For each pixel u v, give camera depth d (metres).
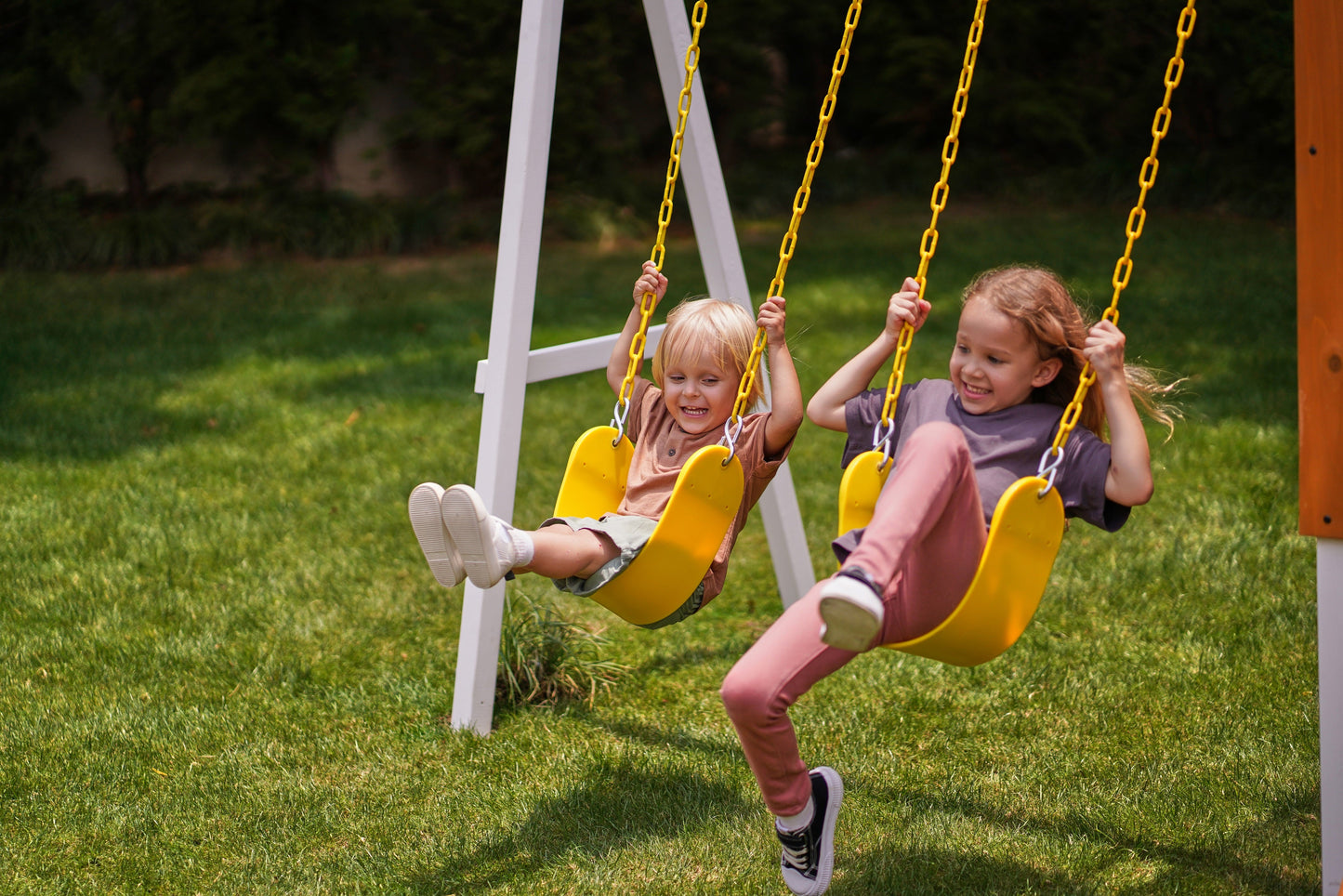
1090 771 3.11
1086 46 13.20
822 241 11.72
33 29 11.23
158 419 6.79
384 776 3.18
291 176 12.26
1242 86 12.05
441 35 12.13
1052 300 2.42
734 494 2.70
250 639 4.10
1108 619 4.12
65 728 3.42
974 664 2.36
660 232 2.99
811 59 14.36
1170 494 5.28
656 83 13.85
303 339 8.77
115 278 10.64
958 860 2.70
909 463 2.12
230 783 3.15
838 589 1.94
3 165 11.56
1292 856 2.68
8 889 2.67
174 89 11.55
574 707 3.63
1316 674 3.61
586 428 6.85
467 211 12.52
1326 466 2.24
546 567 2.62
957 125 2.43
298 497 5.59
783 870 2.50
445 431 6.70
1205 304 8.79
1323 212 2.17
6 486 5.55
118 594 4.44
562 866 2.73
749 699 2.19
